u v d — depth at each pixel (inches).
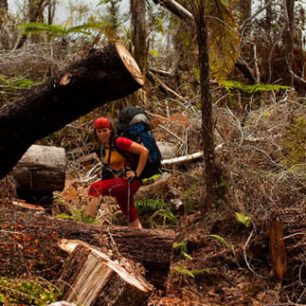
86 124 394.3
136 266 185.0
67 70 161.9
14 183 286.2
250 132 344.8
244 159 299.6
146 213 311.0
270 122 350.9
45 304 159.9
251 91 410.6
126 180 254.2
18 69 422.3
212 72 320.2
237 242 251.4
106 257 176.4
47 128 170.6
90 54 161.5
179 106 413.1
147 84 425.4
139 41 401.7
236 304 230.8
